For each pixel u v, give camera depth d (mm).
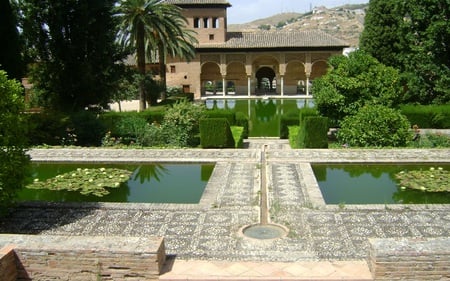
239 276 4816
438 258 4574
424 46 20312
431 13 20094
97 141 16031
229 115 19016
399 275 4633
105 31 19938
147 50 27844
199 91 41719
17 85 7840
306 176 10031
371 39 25094
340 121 16031
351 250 6027
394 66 25000
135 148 13844
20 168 7727
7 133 7449
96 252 4797
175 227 7043
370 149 12797
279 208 7848
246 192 8883
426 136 15109
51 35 18500
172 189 9711
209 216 7516
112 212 7805
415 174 10445
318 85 17672
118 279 4828
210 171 11297
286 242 6332
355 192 9305
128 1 23438
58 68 18984
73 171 11148
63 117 16422
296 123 18844
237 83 45188
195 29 41750
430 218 7293
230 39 42438
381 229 6840
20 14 18109
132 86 26734
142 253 4773
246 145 17156
